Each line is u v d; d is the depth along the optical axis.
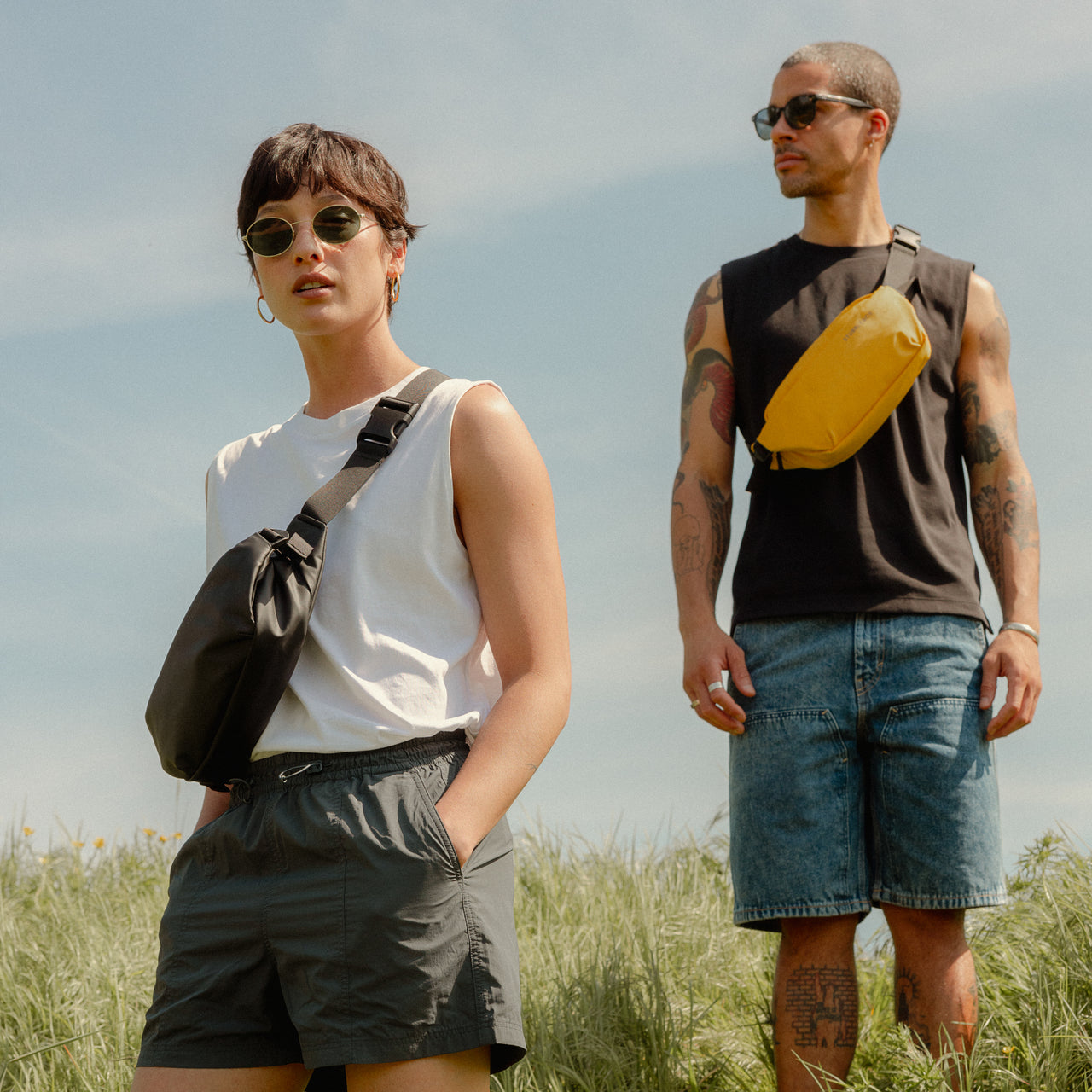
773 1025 2.91
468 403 1.88
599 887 4.38
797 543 2.81
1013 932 3.38
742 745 2.80
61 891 4.81
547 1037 3.02
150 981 3.51
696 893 4.36
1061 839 3.59
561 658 1.82
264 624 1.70
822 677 2.74
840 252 2.99
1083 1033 2.70
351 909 1.64
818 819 2.71
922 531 2.76
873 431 2.75
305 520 1.81
